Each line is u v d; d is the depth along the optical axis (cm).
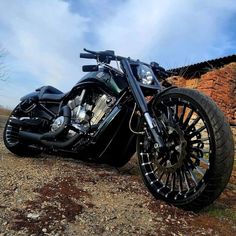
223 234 230
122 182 339
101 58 350
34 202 244
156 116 297
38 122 413
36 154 460
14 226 201
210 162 238
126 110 336
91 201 266
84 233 205
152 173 300
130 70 322
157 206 269
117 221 231
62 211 234
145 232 218
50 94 433
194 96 262
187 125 271
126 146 355
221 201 322
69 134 366
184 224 239
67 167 388
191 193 254
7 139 455
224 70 894
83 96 371
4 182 285
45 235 195
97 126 343
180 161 260
